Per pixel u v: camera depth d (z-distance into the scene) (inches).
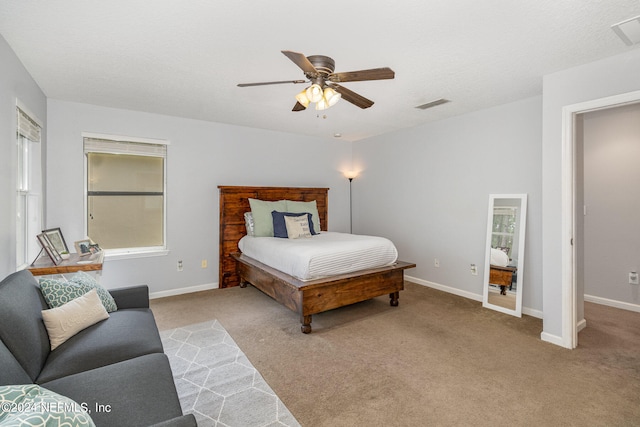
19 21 76.2
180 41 86.2
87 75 109.9
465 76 110.3
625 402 76.4
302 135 208.8
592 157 155.1
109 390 52.7
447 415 72.2
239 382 85.4
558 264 106.4
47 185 134.3
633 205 143.6
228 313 138.0
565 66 101.6
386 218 205.0
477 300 154.1
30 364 57.7
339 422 69.9
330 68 79.4
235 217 181.5
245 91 126.1
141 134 154.6
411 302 151.9
